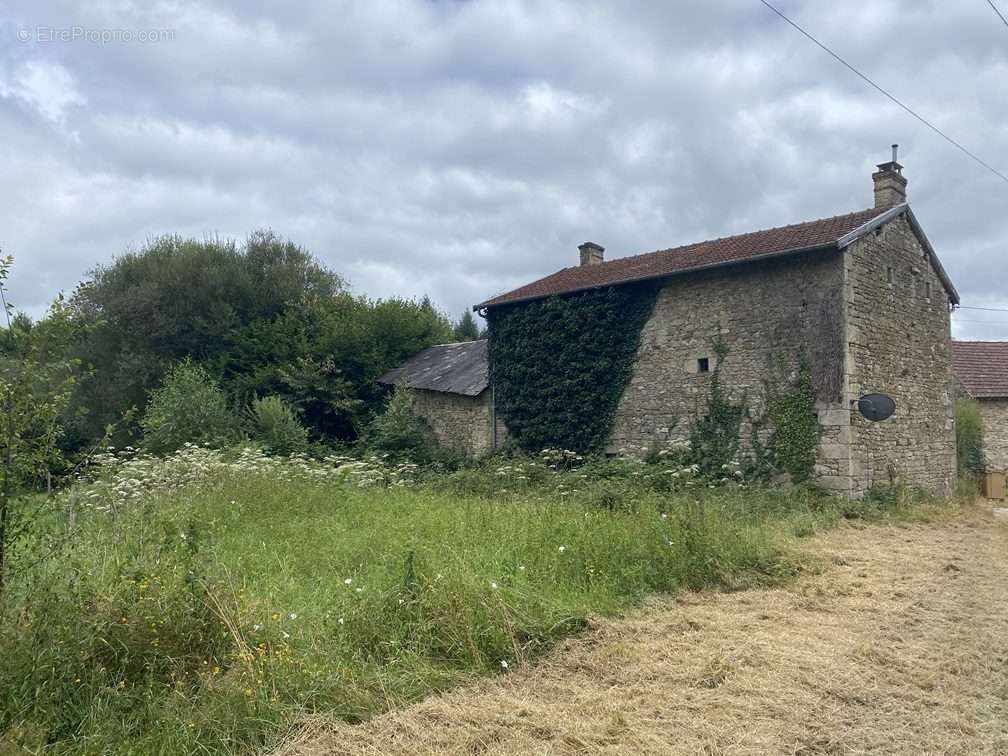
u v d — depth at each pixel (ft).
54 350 15.38
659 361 53.36
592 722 13.76
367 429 71.51
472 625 17.43
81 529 17.85
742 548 26.30
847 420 44.70
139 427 75.25
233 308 83.82
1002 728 13.94
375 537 26.32
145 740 12.42
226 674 14.29
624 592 22.21
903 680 16.21
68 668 13.20
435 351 81.20
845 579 25.58
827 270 45.98
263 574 21.62
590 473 46.83
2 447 14.51
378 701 14.48
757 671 16.46
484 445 63.41
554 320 58.80
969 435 67.00
